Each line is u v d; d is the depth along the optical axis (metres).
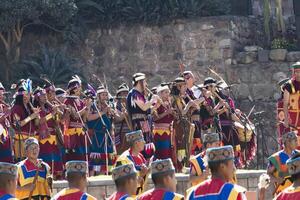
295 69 27.77
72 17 47.22
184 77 29.19
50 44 47.25
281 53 45.75
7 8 44.75
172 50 46.94
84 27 47.56
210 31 46.50
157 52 47.06
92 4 47.16
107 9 47.41
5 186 16.09
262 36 47.84
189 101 28.33
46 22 46.50
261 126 37.28
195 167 21.03
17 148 25.97
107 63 47.44
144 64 47.19
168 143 27.92
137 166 21.75
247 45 47.28
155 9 46.72
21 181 21.45
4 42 46.00
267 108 45.44
